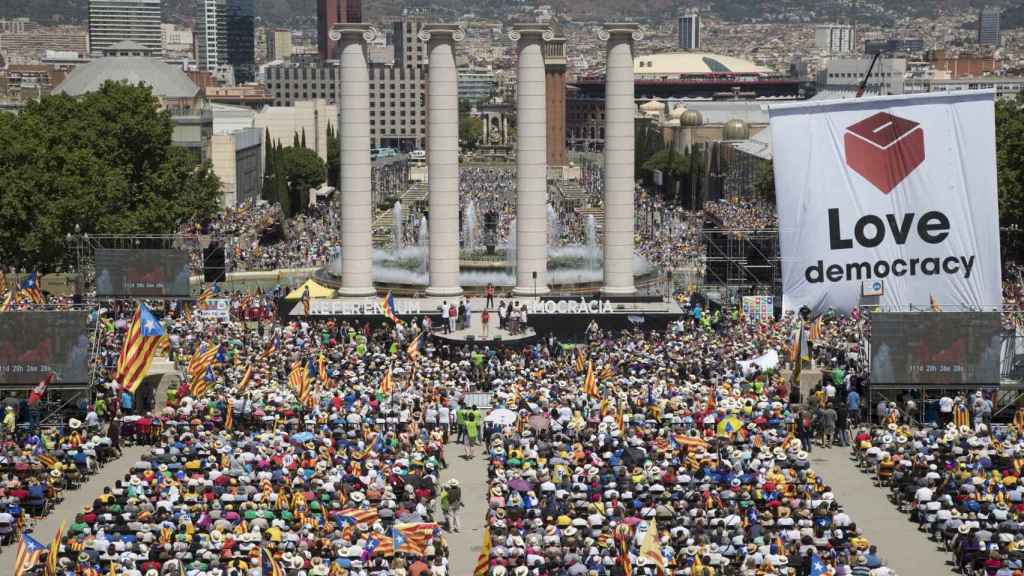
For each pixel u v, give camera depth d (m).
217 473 69.19
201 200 184.38
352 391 89.00
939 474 72.50
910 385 89.44
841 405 87.75
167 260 115.25
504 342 115.69
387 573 58.16
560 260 157.00
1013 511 66.56
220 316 120.69
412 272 148.88
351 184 134.62
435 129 132.50
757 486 68.81
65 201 146.88
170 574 57.06
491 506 67.12
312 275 162.62
